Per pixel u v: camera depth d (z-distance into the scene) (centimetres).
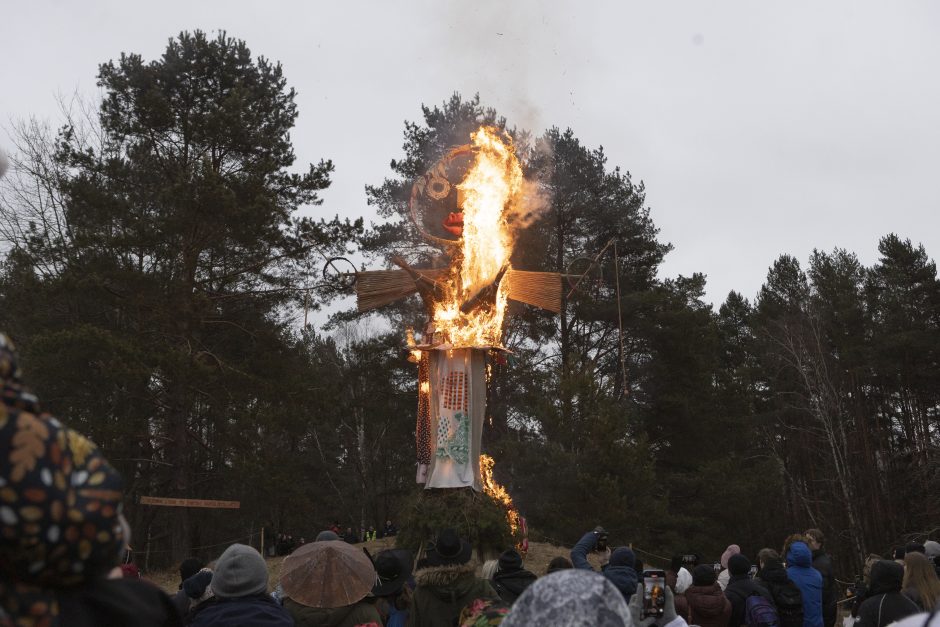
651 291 4050
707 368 4206
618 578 647
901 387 5366
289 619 493
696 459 4053
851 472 5019
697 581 789
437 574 600
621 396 3900
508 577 603
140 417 3216
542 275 1906
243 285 3372
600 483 2880
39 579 203
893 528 4725
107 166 3108
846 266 6297
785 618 825
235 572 494
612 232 4122
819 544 1016
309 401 3094
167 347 2873
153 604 235
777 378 5466
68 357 3016
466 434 1714
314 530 4925
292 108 3631
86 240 2808
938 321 5278
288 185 3341
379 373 3628
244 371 3095
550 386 3466
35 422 201
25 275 2870
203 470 4028
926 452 4822
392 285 1848
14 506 192
